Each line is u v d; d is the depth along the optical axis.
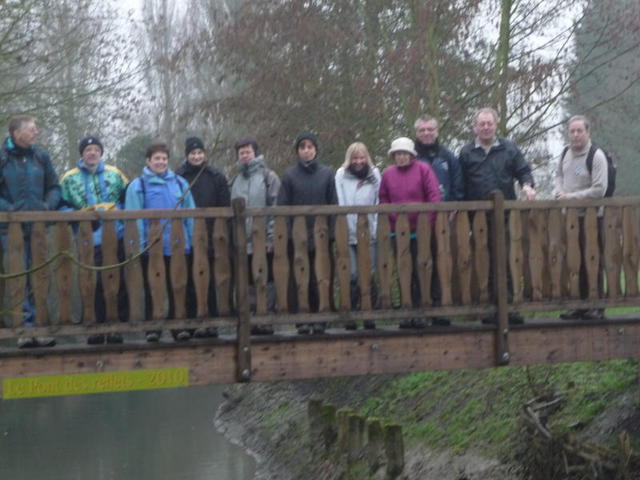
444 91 19.70
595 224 10.48
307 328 10.03
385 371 9.96
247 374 9.51
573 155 10.77
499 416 14.62
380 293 9.95
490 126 10.57
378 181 10.76
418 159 10.70
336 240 9.80
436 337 10.10
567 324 10.47
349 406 19.44
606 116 23.66
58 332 9.09
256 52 20.39
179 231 9.38
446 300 10.05
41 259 9.05
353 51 20.20
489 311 10.20
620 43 19.61
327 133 19.53
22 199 9.45
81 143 10.01
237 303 9.50
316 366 9.77
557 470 11.94
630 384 13.16
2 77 20.83
